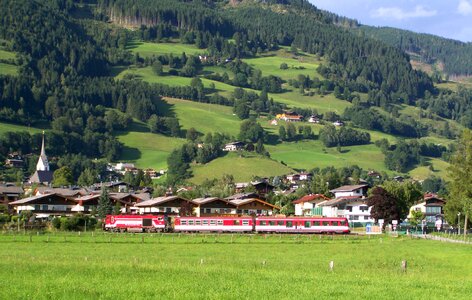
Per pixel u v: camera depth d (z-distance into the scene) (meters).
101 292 53.34
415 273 69.69
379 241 123.94
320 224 153.62
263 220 153.38
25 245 105.00
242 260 82.50
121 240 118.31
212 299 50.44
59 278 60.53
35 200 185.75
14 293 52.41
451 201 157.25
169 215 182.00
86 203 191.88
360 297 51.81
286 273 65.88
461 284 59.88
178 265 72.31
